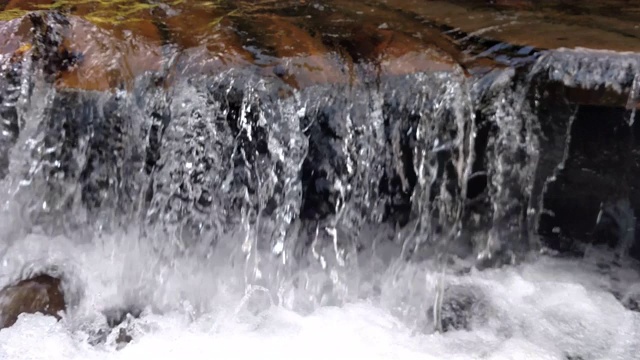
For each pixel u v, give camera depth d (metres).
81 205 2.99
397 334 2.70
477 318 2.81
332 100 2.67
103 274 2.95
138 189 2.90
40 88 2.73
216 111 2.71
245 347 2.60
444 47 2.85
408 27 3.12
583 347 2.66
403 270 2.96
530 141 2.75
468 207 2.87
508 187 2.85
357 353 2.58
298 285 2.92
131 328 2.72
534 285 2.97
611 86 2.60
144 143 2.80
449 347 2.64
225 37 2.94
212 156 2.78
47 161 2.89
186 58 2.77
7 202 3.01
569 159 2.80
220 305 2.84
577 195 2.90
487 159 2.77
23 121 2.80
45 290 2.80
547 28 3.06
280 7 3.43
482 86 2.64
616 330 2.75
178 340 2.65
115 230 3.02
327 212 2.86
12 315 2.70
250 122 2.71
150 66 2.75
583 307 2.86
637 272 3.02
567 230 3.02
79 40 2.84
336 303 2.87
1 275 2.91
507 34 2.99
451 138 2.70
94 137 2.81
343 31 3.06
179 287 2.91
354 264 2.95
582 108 2.67
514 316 2.82
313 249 2.93
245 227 2.89
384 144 2.73
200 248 2.95
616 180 2.81
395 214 2.88
